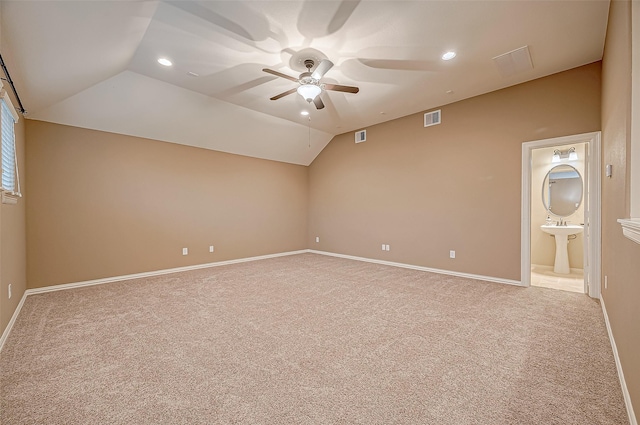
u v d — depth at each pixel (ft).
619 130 6.52
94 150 13.23
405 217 16.62
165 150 15.60
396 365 6.23
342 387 5.46
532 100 12.08
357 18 8.04
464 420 4.58
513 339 7.42
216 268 16.63
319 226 22.30
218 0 7.30
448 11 7.78
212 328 8.16
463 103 14.16
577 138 10.99
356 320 8.72
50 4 5.63
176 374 5.90
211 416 4.69
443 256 14.97
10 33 5.95
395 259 17.17
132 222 14.38
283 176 21.53
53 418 4.66
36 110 11.14
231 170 18.57
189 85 12.47
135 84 12.00
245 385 5.53
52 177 12.12
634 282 4.76
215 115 15.17
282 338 7.53
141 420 4.61
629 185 5.46
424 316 9.02
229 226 18.43
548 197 16.55
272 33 8.74
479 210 13.66
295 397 5.17
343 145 20.31
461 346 7.07
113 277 13.70
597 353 6.69
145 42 9.25
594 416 4.66
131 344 7.21
